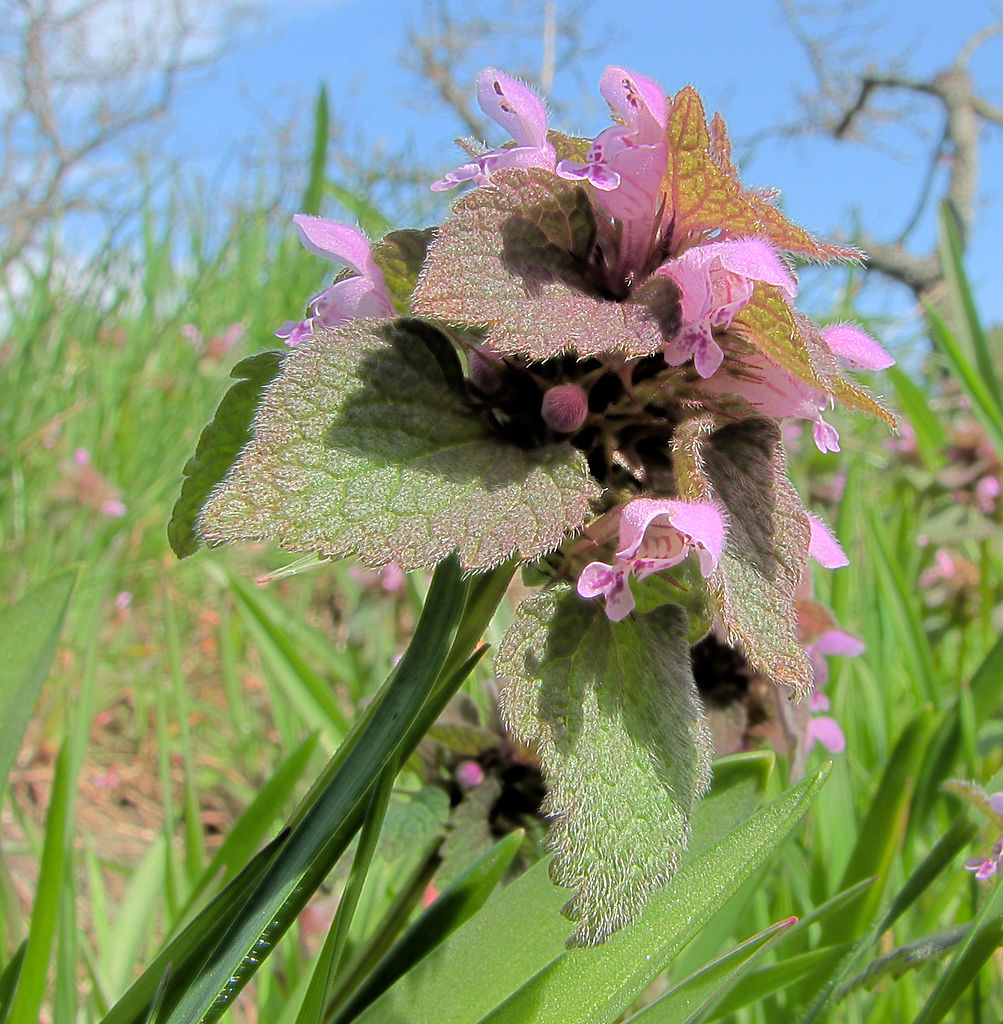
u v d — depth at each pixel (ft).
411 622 0.63
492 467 0.18
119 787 0.61
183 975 0.19
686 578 0.20
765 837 0.22
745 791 0.26
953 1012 0.31
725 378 0.20
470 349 0.19
